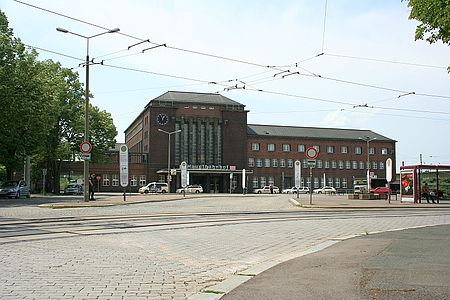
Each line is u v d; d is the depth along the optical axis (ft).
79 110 217.77
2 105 134.10
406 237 50.80
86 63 106.52
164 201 137.18
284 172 350.84
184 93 326.44
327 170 360.89
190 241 47.83
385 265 33.73
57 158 219.00
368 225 65.92
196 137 316.40
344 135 372.58
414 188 134.82
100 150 239.91
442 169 138.31
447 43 36.88
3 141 145.07
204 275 31.83
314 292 25.62
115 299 24.63
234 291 26.27
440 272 30.89
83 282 28.32
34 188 260.42
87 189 111.75
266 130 357.41
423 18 36.14
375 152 373.81
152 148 308.60
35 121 145.28
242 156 323.98
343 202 131.44
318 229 60.18
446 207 113.70
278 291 26.09
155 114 310.45
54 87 180.86
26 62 142.92
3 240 45.34
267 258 39.04
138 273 31.50
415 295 24.48
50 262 34.55
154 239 48.52
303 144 357.41
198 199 155.74
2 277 29.27
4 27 146.51
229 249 43.29
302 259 37.01
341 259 36.70
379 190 233.14
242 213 84.84
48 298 24.48
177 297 25.41
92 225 59.47
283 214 84.07
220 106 322.14
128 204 113.91
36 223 61.05
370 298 23.99
